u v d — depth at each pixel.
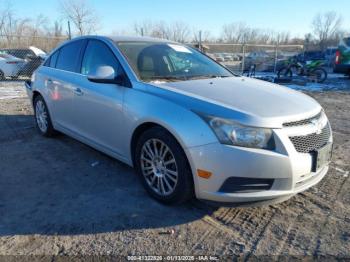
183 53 4.21
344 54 15.50
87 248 2.54
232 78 3.88
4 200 3.23
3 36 14.70
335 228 2.85
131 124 3.29
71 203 3.19
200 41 14.36
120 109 3.42
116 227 2.81
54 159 4.32
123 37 4.11
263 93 3.22
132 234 2.72
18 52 14.36
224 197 2.71
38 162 4.21
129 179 3.73
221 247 2.58
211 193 2.75
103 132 3.80
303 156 2.75
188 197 2.98
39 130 5.40
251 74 16.30
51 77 4.75
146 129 3.26
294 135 2.73
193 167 2.78
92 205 3.15
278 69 16.59
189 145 2.76
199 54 4.45
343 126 6.35
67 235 2.69
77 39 4.54
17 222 2.85
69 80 4.31
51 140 5.12
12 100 8.66
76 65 4.33
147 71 3.55
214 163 2.67
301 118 2.82
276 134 2.65
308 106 3.07
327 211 3.12
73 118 4.34
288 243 2.64
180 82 3.41
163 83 3.33
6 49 14.24
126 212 3.04
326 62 21.06
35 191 3.43
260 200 2.72
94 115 3.86
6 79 13.42
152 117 3.01
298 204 3.23
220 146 2.64
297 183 2.78
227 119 2.66
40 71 5.16
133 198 3.30
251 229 2.82
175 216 2.98
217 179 2.69
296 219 2.97
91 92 3.84
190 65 4.03
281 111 2.81
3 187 3.50
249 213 3.06
